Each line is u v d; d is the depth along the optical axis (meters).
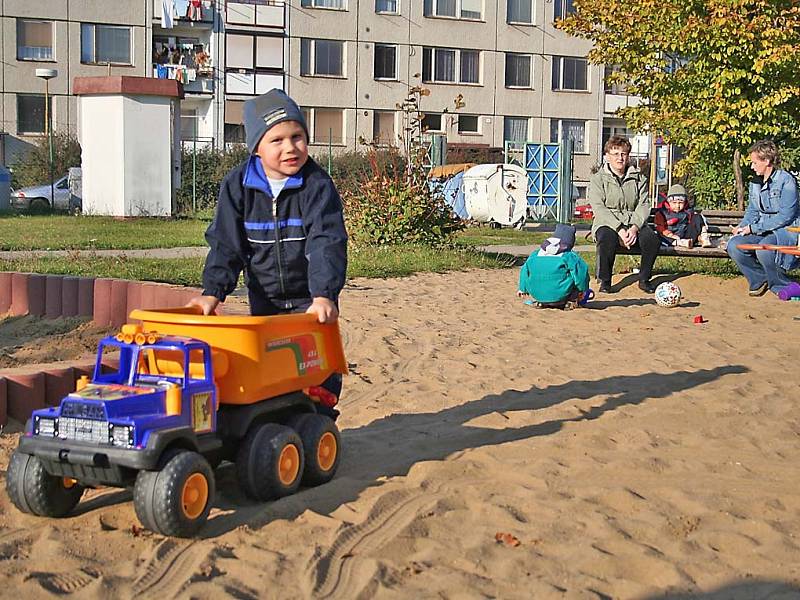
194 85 47.19
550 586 3.62
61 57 45.28
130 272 11.88
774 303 11.41
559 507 4.49
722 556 3.99
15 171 39.56
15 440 5.44
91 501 4.56
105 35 45.81
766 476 5.07
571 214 36.28
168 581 3.65
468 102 51.09
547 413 6.21
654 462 5.20
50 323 9.98
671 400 6.57
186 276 11.66
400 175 18.22
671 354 8.20
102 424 3.91
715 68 14.73
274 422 4.71
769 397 6.67
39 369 5.95
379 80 49.59
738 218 14.38
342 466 5.13
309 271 4.70
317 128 49.19
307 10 48.25
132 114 24.84
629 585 3.66
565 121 53.09
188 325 4.41
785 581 3.74
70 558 3.84
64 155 38.97
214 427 4.24
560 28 16.31
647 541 4.15
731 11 14.04
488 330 9.27
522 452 5.37
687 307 11.09
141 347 4.18
